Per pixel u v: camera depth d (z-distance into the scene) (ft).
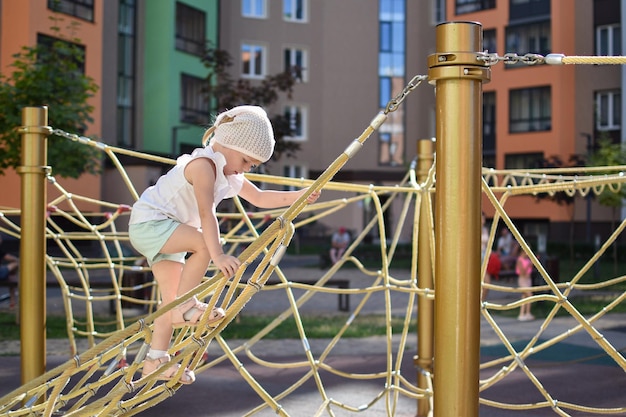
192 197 11.80
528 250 14.29
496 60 8.52
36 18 79.05
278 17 130.62
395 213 136.56
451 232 8.35
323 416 23.06
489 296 59.21
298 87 133.18
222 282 10.03
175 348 10.84
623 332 39.86
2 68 78.64
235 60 126.62
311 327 41.96
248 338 37.96
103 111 96.53
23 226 16.05
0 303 50.47
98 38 87.20
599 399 25.27
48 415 10.95
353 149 9.57
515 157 120.47
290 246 125.39
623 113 107.45
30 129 16.01
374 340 37.88
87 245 87.56
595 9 113.50
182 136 109.19
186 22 109.60
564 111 115.03
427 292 17.31
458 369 8.30
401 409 24.13
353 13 135.95
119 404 10.91
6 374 28.37
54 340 36.14
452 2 125.59
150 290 47.39
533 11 117.60
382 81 137.69
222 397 25.39
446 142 8.42
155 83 105.09
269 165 83.87
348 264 93.30
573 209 91.81
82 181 87.61
